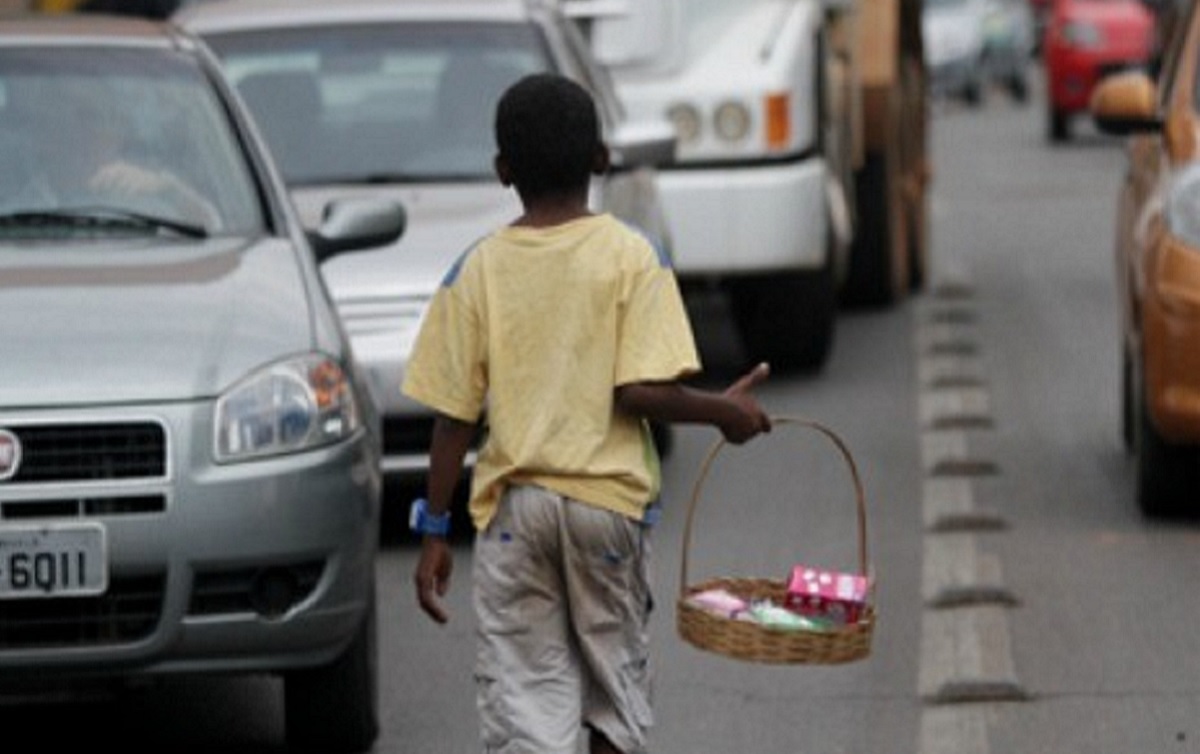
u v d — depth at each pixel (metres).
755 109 30.58
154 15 33.47
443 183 24.08
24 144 18.25
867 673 18.44
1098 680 18.16
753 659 12.47
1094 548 22.31
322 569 15.78
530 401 12.62
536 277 12.62
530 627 12.73
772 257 30.47
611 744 12.88
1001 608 20.20
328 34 25.23
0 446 15.45
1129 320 24.47
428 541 12.98
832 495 24.58
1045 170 59.59
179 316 16.30
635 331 12.55
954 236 46.59
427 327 12.80
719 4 31.36
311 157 24.33
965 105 83.31
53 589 15.35
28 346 15.84
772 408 29.28
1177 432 22.42
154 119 18.47
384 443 22.23
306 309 16.70
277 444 15.74
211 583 15.56
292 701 16.33
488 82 24.86
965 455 26.23
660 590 20.78
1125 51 67.56
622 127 25.30
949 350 33.44
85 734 17.25
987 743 16.67
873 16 36.91
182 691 18.38
